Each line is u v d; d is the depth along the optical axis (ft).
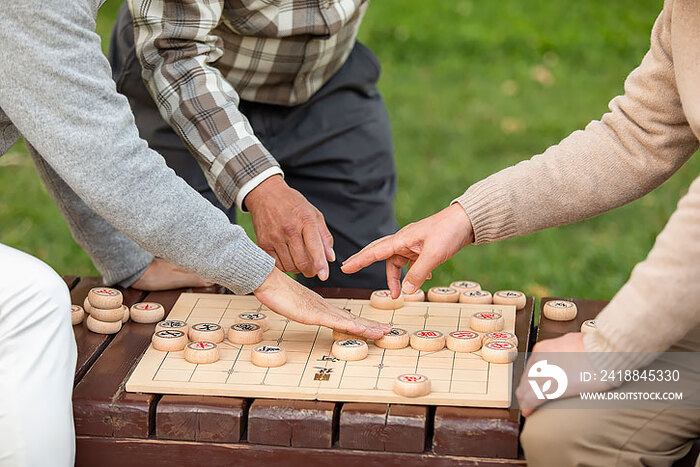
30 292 4.78
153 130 7.04
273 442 4.75
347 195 7.31
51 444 4.65
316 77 7.02
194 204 4.95
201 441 4.81
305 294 5.41
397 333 5.46
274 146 7.20
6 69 4.53
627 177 5.31
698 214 4.13
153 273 6.48
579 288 10.40
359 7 6.76
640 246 11.36
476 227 5.37
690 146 5.23
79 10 4.65
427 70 17.13
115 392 4.93
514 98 15.84
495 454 4.65
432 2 19.99
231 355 5.31
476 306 6.05
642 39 18.16
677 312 4.19
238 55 6.67
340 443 4.73
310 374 5.06
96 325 5.72
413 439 4.66
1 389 4.65
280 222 5.75
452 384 4.94
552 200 5.36
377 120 7.36
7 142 5.48
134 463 4.87
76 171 4.66
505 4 19.90
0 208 11.94
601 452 4.48
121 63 7.02
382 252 5.43
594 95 15.90
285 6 6.43
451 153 13.74
